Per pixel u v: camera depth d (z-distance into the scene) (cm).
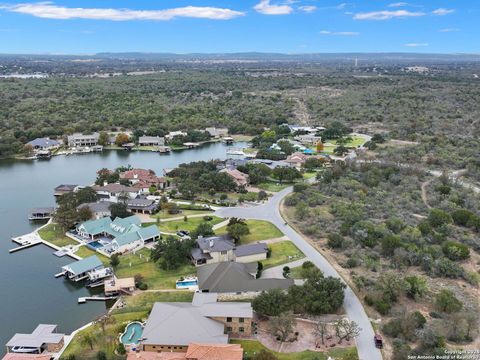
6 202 17812
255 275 11444
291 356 8356
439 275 11331
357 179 19562
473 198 16950
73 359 8175
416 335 8662
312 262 12162
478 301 10150
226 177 18950
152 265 12394
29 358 8119
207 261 12350
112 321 9438
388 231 13388
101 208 15562
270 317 9344
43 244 13975
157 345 8412
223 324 8962
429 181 19450
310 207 16500
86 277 11819
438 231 13838
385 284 10244
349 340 8775
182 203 17388
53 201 17950
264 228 14750
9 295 11044
